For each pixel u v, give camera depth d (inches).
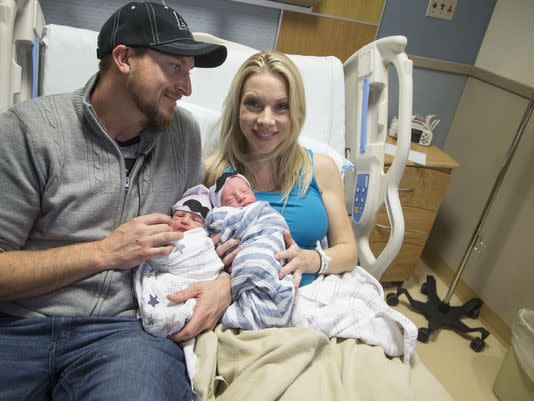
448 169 92.5
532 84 91.7
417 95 110.3
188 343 43.9
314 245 59.2
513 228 92.7
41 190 40.4
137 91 39.8
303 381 40.5
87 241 43.0
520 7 95.9
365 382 42.3
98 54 41.6
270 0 88.9
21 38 53.8
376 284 56.3
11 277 38.4
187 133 49.9
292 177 58.0
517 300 90.0
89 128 41.2
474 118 107.7
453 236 111.4
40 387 41.2
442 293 107.0
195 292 44.5
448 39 104.7
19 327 40.9
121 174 42.8
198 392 40.0
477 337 90.5
